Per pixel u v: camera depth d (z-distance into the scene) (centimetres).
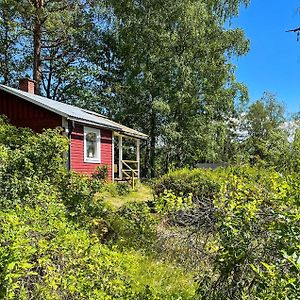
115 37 2645
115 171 1758
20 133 1051
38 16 2312
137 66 2408
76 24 2619
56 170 743
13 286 304
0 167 645
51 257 390
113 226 706
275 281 239
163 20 2352
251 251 308
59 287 351
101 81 2758
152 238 640
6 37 2514
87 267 393
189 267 480
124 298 386
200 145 2348
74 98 2727
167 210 470
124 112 2434
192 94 2350
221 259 321
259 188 385
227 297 315
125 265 451
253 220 320
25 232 390
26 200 577
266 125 3500
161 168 2498
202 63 2369
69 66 2709
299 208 281
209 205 459
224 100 2400
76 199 693
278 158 559
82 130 1448
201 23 2322
